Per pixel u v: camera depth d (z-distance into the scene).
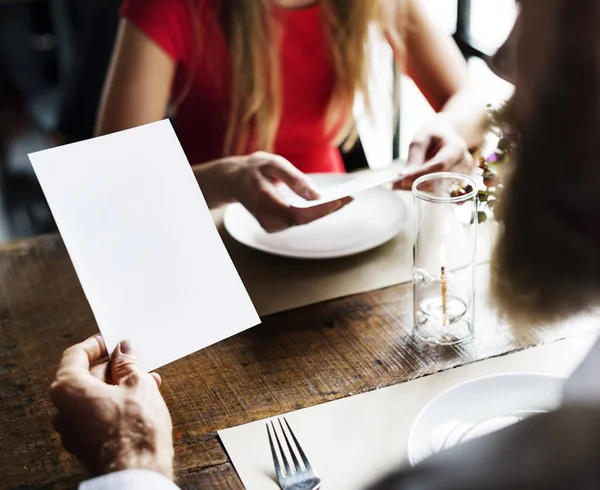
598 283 0.38
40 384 0.83
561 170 0.36
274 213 1.10
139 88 1.55
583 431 0.35
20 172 2.54
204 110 1.68
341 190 1.09
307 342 0.87
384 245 1.07
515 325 0.87
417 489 0.37
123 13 1.56
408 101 1.88
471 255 0.85
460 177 0.86
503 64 0.37
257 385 0.80
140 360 0.73
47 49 2.90
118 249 0.76
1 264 1.09
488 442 0.37
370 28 1.62
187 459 0.70
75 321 0.95
